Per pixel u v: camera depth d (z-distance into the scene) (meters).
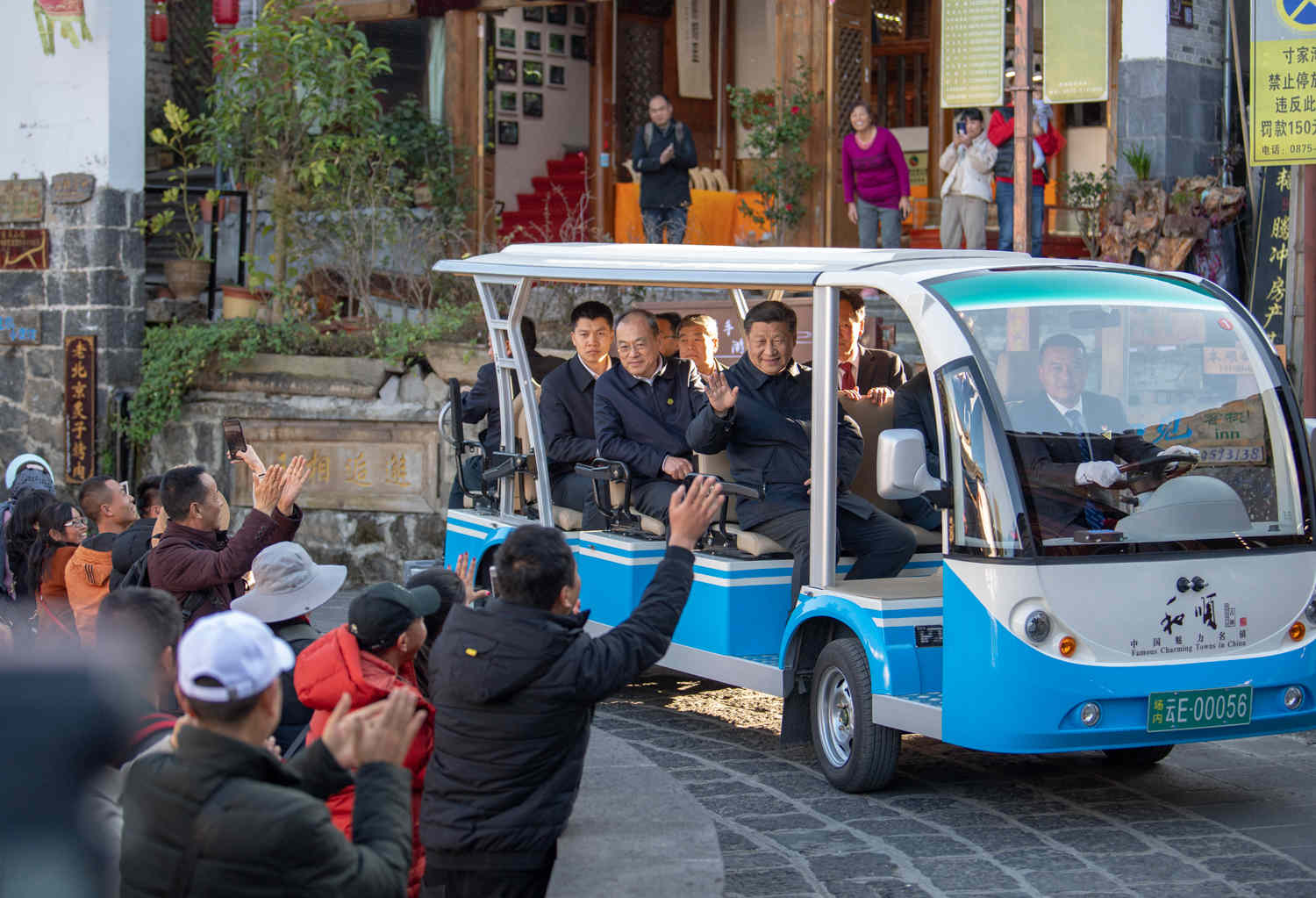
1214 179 13.12
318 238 14.22
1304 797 6.39
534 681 3.96
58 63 14.00
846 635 6.71
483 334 13.09
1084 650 5.65
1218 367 6.16
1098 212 13.97
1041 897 5.08
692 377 8.16
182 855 2.85
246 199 15.45
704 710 8.14
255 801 2.85
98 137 13.87
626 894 4.59
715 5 19.72
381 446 12.80
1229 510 6.00
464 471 9.59
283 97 14.02
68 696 2.54
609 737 6.71
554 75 18.80
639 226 18.56
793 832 5.86
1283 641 5.99
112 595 3.71
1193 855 5.55
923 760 7.09
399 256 14.33
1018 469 5.72
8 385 14.28
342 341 13.18
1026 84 9.73
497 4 15.98
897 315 13.74
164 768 2.90
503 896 4.07
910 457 5.82
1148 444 5.95
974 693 5.69
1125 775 6.79
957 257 6.58
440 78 16.72
